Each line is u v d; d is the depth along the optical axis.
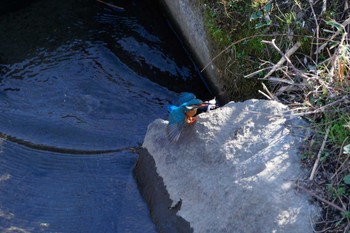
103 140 5.89
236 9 5.79
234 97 5.76
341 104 4.85
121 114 6.18
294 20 5.54
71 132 5.98
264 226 4.32
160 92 6.38
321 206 4.34
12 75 6.55
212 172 4.77
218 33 5.79
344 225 4.24
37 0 7.41
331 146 4.68
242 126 4.94
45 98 6.34
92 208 5.29
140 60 6.70
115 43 6.90
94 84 6.47
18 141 5.88
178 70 6.55
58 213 5.26
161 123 5.31
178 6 6.59
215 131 4.97
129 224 5.11
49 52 6.80
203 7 5.98
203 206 4.68
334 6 5.55
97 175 5.57
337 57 5.05
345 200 4.38
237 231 4.42
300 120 4.88
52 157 5.75
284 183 4.48
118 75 6.55
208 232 4.54
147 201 5.18
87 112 6.20
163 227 4.90
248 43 5.62
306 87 5.14
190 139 5.03
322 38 5.26
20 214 5.25
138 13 7.22
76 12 7.27
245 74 5.60
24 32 7.04
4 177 5.55
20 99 6.32
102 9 7.29
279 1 5.70
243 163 4.69
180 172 4.95
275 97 5.22
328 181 4.48
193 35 6.37
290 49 5.42
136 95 6.35
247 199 4.47
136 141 5.87
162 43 6.86
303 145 4.70
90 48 6.84
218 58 5.87
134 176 5.46
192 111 4.89
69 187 5.47
